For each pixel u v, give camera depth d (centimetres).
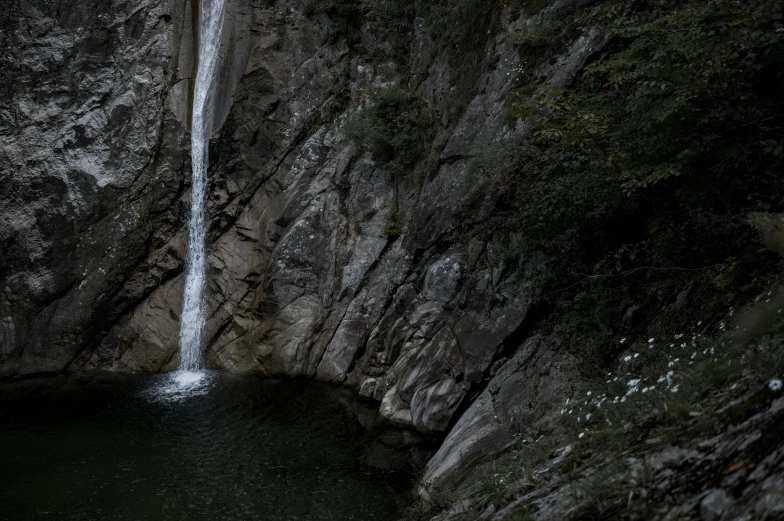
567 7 1045
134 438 960
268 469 854
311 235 1260
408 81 1323
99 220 1319
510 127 1026
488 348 912
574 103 802
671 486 324
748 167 608
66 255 1311
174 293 1341
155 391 1166
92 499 784
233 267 1323
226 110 1367
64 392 1171
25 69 1329
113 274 1315
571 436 550
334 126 1330
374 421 1010
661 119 602
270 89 1363
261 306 1260
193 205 1364
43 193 1311
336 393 1134
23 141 1316
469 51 1213
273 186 1345
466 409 917
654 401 467
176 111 1363
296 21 1382
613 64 686
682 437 368
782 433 290
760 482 274
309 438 952
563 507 380
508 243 973
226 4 1400
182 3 1421
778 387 331
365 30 1377
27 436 973
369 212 1258
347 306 1209
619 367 629
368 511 741
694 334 598
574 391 694
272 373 1224
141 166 1327
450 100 1208
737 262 593
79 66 1341
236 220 1354
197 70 1425
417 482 790
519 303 910
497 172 998
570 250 834
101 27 1348
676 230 698
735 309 575
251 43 1379
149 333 1307
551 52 1034
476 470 692
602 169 752
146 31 1366
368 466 859
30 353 1290
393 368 1069
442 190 1117
